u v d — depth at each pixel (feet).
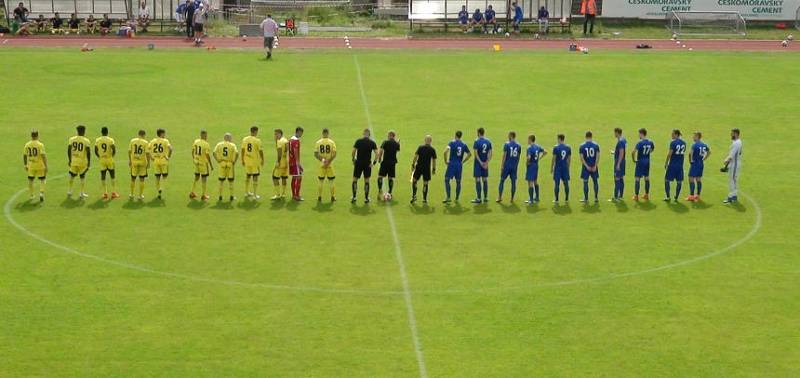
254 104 266.77
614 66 334.85
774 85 303.48
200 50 361.30
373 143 179.01
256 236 161.89
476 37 404.36
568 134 239.09
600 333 126.21
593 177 181.98
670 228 169.48
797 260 153.99
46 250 153.28
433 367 116.16
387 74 314.55
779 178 203.41
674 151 181.88
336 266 148.56
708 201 186.39
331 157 179.73
